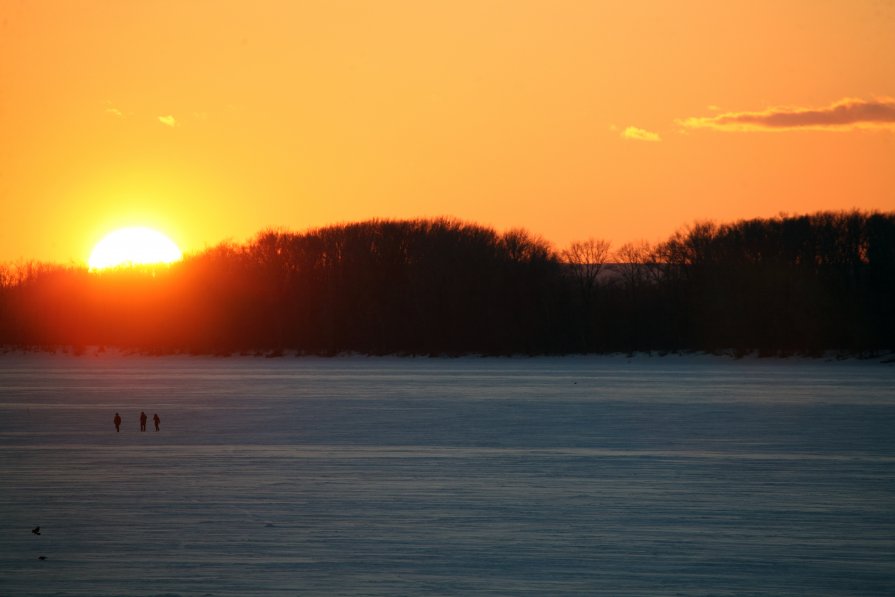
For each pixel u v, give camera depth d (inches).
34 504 5004.9
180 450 6761.8
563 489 5334.6
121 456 6505.9
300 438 7396.7
